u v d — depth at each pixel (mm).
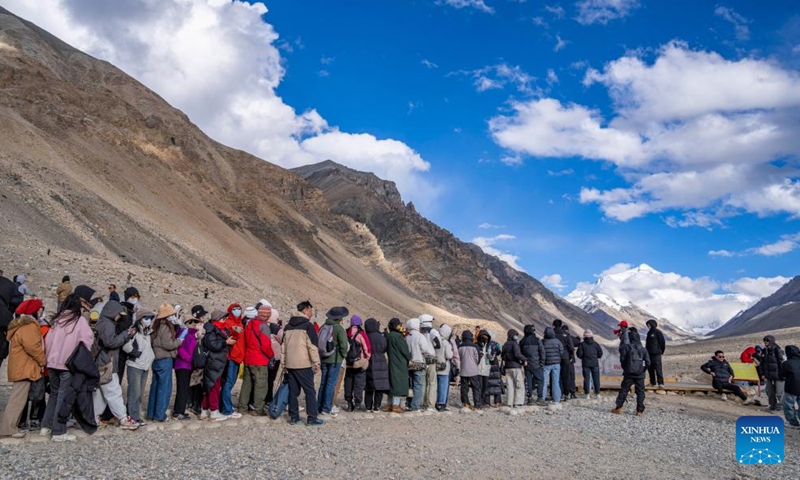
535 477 9781
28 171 77312
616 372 26406
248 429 12070
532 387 19422
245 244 144250
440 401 16484
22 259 35844
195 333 13039
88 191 88188
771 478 11219
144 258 77562
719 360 23125
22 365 10016
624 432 15180
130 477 8023
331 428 12703
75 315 10359
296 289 123625
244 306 47625
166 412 12375
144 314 11984
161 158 153375
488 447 11930
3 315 10891
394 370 15266
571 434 14320
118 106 153125
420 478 9133
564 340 20625
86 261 42938
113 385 11258
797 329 98938
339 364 14344
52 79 142750
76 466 8391
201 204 148375
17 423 10117
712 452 13414
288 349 12969
